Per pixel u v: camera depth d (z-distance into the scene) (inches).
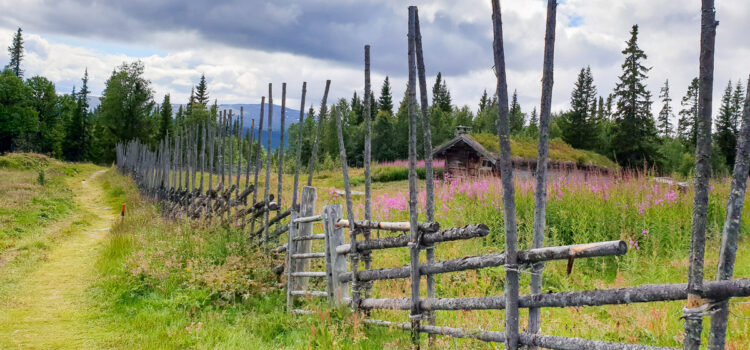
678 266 329.1
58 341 265.7
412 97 209.6
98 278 409.1
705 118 111.8
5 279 414.3
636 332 218.7
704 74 111.0
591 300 137.8
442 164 1102.4
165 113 3425.2
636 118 1604.3
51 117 3659.0
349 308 254.4
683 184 485.7
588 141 1781.5
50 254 532.4
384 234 413.4
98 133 3297.2
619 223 411.2
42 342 264.1
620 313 236.4
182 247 426.9
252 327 264.2
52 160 2105.1
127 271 390.9
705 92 111.0
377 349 209.5
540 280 156.5
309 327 248.4
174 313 300.7
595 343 138.0
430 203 213.8
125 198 1213.7
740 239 397.1
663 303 249.6
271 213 449.7
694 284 114.0
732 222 109.0
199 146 1888.5
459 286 306.8
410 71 210.2
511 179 155.8
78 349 251.8
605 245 132.8
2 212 722.2
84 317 312.8
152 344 244.5
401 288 299.9
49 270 458.0
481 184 522.9
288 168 1688.0
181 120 3659.0
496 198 459.8
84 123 3698.3
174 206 759.7
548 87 155.7
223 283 328.2
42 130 3437.5
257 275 344.8
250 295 319.0
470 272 319.6
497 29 154.7
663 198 436.1
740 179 108.3
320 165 1779.0
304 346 224.8
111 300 343.0
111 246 503.8
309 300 297.7
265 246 377.1
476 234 183.5
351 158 2650.1
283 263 349.7
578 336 216.7
